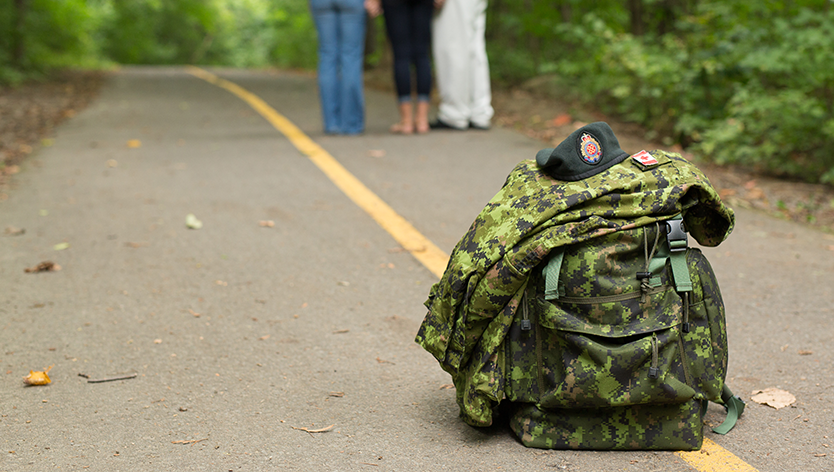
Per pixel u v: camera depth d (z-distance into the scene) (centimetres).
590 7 1397
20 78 1659
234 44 5419
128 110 1241
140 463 271
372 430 296
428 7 959
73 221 590
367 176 740
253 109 1254
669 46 944
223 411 311
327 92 974
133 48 4488
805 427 296
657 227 266
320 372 349
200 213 613
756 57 815
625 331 260
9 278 469
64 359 360
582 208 266
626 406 272
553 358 270
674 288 266
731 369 351
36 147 890
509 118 1100
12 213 611
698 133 899
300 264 498
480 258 270
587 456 274
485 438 289
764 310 425
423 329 292
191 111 1233
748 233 581
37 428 296
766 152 788
